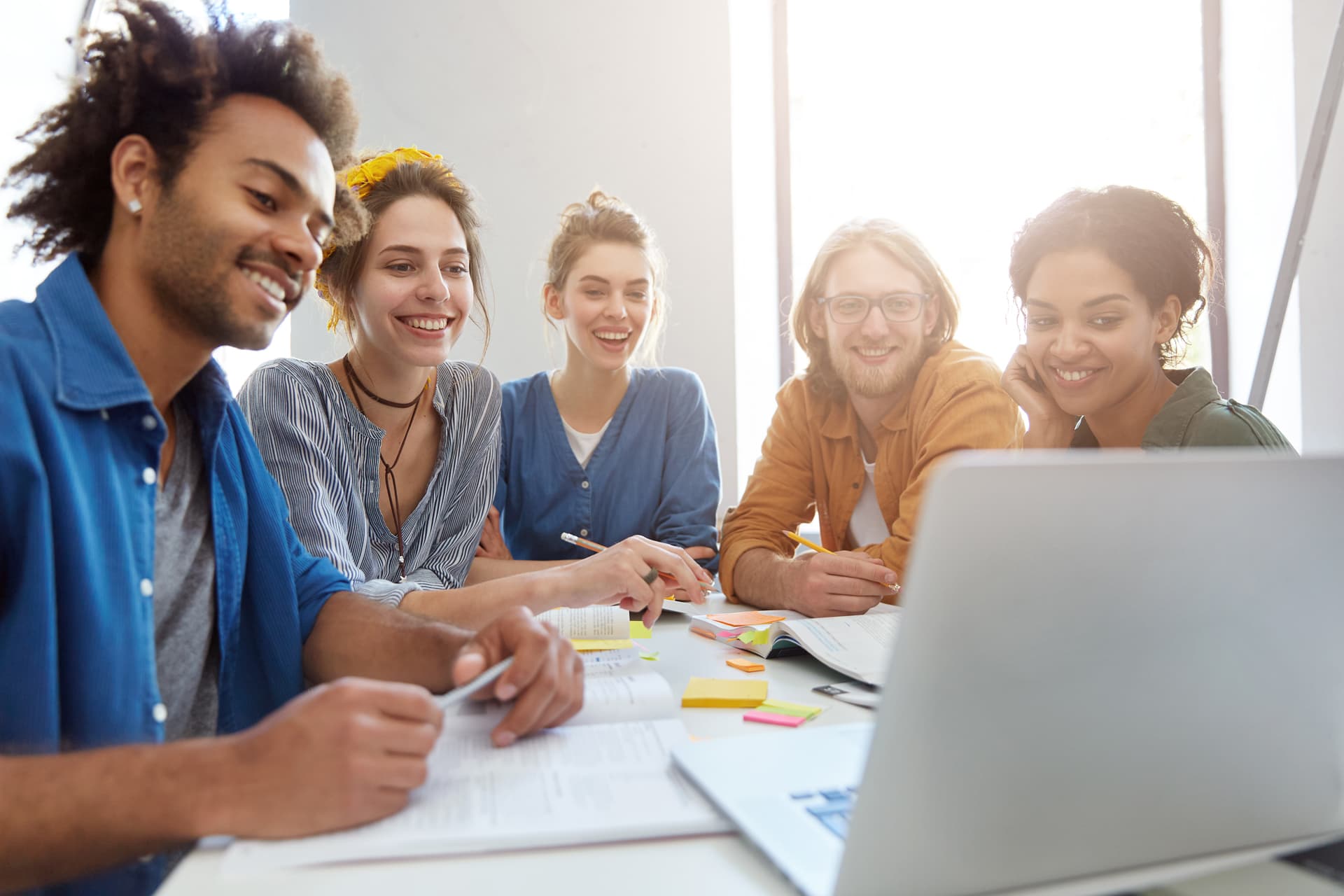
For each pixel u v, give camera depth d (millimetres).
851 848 402
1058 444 1396
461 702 737
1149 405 1305
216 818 491
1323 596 449
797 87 2656
